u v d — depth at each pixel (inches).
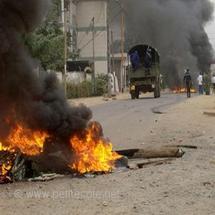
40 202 434.3
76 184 505.7
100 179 528.4
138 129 1023.6
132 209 403.9
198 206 413.1
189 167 589.0
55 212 399.2
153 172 560.7
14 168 536.7
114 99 2412.6
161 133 941.2
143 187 486.9
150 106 1743.4
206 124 1089.4
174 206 413.4
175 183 502.6
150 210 400.8
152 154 674.2
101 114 1430.9
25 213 398.6
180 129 999.0
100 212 396.2
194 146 760.3
